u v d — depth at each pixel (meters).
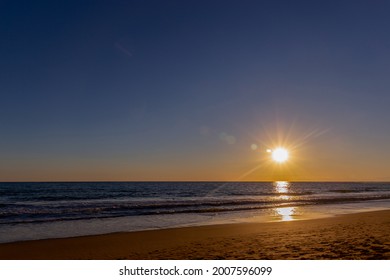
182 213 24.52
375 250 9.40
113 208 27.86
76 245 12.23
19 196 50.88
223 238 13.11
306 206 30.98
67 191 67.31
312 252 9.40
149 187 98.38
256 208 28.59
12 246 12.05
